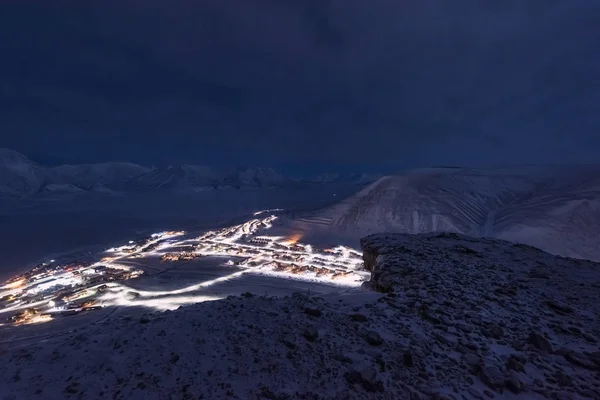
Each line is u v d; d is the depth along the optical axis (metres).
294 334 7.66
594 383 6.77
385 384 6.36
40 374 6.00
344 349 7.37
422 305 10.64
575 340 8.80
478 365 7.18
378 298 12.03
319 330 8.10
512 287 12.91
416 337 8.38
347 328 8.48
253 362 6.55
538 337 8.34
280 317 8.52
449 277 13.82
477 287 12.77
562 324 9.71
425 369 7.00
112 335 7.51
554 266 16.25
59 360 6.48
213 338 7.29
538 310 10.80
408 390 6.25
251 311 8.85
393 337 8.27
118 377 5.96
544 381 6.88
